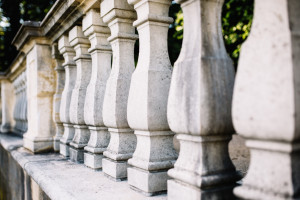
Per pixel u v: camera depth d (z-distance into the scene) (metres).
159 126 2.05
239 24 6.51
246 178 1.37
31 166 3.27
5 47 14.98
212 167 1.62
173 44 10.27
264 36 1.28
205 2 1.66
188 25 1.73
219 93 1.58
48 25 3.83
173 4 9.40
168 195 1.79
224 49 1.69
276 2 1.26
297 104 1.15
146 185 2.04
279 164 1.25
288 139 1.18
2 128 9.24
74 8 3.11
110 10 2.51
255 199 1.29
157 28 2.14
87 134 3.40
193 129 1.58
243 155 4.28
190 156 1.68
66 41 3.73
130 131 2.54
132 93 2.16
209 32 1.66
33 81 4.55
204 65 1.56
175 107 1.70
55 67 4.22
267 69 1.23
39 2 13.41
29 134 4.72
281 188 1.24
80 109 3.29
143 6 2.14
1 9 14.03
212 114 1.55
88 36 3.15
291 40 1.18
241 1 6.53
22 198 4.30
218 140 1.63
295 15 1.24
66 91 3.76
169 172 1.77
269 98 1.21
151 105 2.02
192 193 1.60
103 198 2.04
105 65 3.03
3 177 7.25
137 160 2.15
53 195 2.29
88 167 3.08
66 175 2.75
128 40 2.57
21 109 7.27
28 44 4.54
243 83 1.32
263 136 1.26
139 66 2.17
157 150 2.10
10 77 8.79
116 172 2.47
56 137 4.22
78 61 3.42
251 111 1.28
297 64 1.17
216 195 1.60
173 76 1.75
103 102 2.67
